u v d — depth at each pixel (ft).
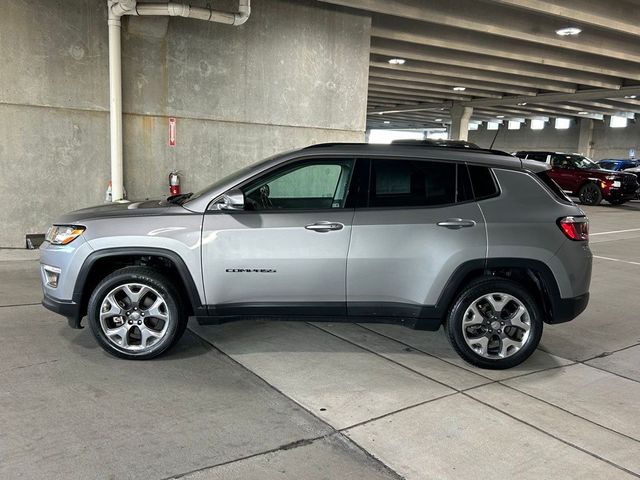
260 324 17.80
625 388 13.66
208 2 29.89
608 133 131.44
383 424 11.31
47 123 27.94
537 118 133.80
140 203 15.92
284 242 13.99
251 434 10.72
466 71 67.46
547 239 14.16
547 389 13.42
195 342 15.88
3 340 15.39
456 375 14.08
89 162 29.19
